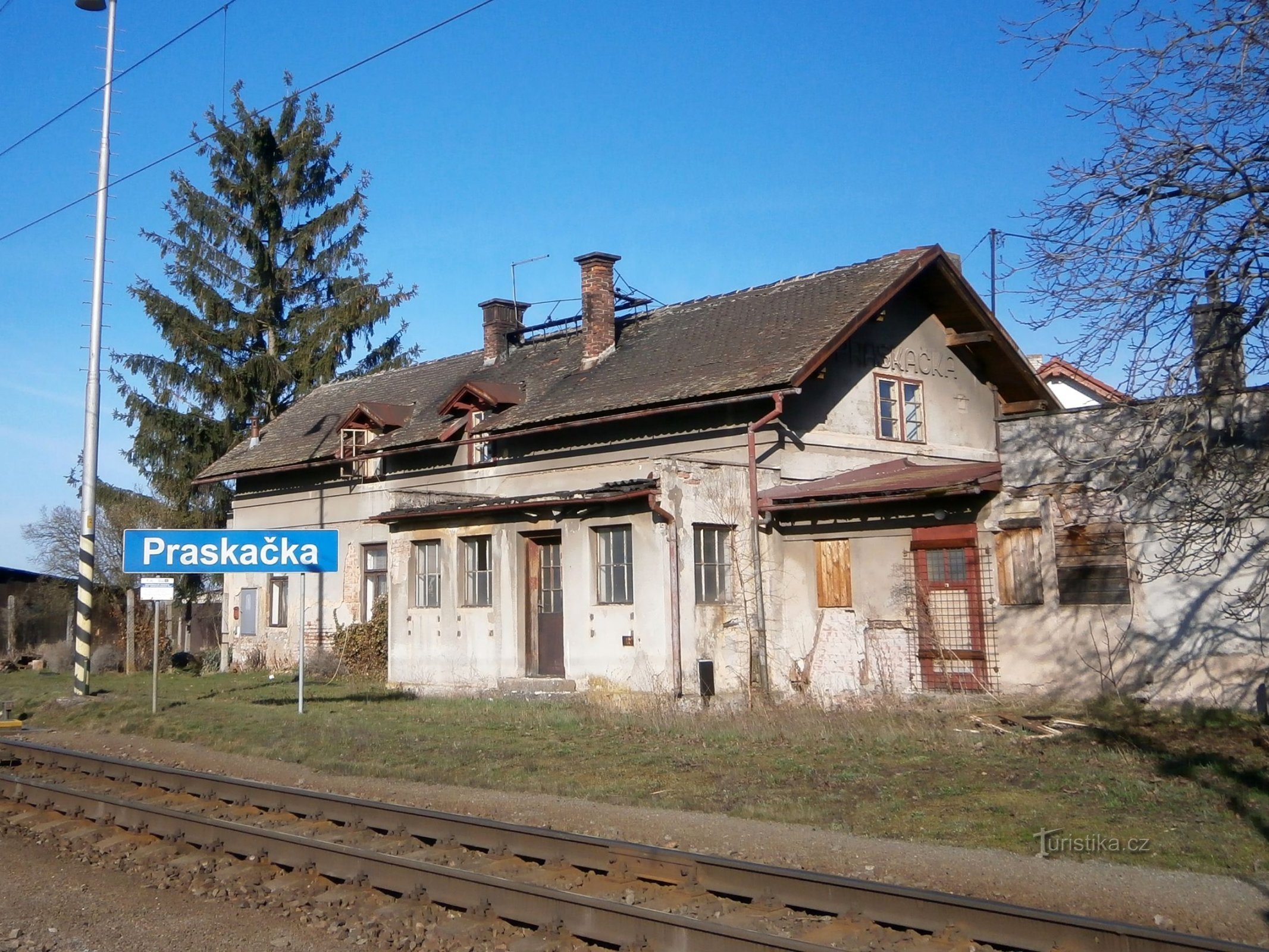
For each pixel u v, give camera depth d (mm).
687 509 18000
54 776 13039
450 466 25125
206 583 36938
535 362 25953
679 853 7855
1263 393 13891
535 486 22969
